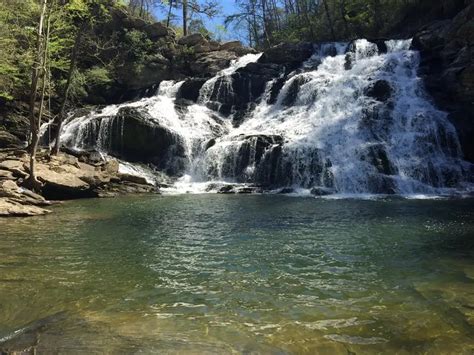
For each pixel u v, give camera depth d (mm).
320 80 27281
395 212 13648
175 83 33469
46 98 29703
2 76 24531
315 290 6902
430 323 5562
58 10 19984
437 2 32594
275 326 5523
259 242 10125
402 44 29297
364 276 7547
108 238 10648
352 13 41875
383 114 22953
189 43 38344
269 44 51625
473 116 21875
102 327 5430
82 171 19781
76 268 8156
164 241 10320
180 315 5898
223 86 31062
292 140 22672
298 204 15930
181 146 25344
